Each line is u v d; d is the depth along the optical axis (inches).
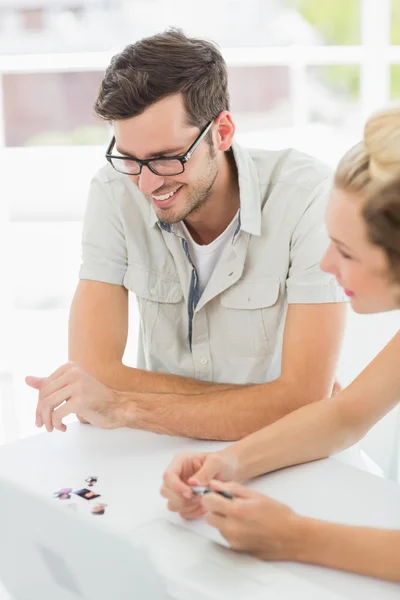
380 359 49.3
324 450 47.1
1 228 121.0
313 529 36.2
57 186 139.3
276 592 33.5
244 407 52.9
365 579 34.7
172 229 58.4
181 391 57.7
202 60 51.9
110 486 43.9
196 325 60.2
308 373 54.3
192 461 43.4
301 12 291.3
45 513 41.6
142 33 200.5
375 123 36.2
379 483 44.2
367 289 38.2
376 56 119.4
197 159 52.6
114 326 60.8
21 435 103.7
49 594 41.5
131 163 52.7
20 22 195.6
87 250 61.6
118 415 52.2
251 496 37.6
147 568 36.0
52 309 150.3
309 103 312.8
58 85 265.1
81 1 197.9
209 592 33.6
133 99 49.8
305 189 57.1
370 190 35.5
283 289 58.0
